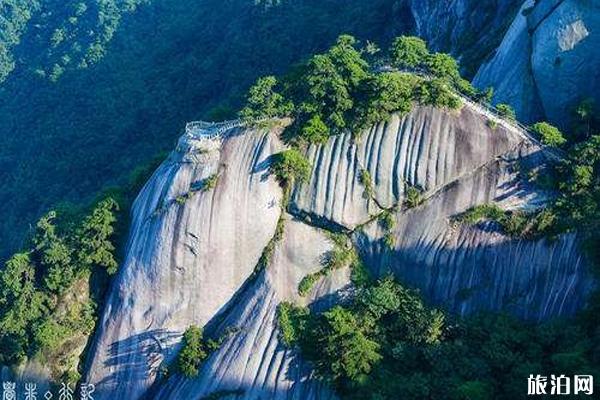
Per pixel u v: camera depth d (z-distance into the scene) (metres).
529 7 59.81
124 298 53.94
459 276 50.25
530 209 49.84
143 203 55.91
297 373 48.47
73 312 55.94
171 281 52.84
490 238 50.00
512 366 44.19
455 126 52.03
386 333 48.59
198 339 51.28
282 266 51.97
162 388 51.47
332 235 52.50
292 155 52.41
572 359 41.75
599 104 54.03
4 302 57.59
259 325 50.50
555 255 48.28
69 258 56.97
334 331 47.44
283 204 53.44
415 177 51.91
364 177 52.44
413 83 53.56
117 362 53.22
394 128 52.81
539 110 56.25
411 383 44.03
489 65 61.59
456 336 47.44
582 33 55.31
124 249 56.06
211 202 52.78
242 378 49.28
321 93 54.25
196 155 54.16
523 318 48.44
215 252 52.41
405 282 51.00
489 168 51.25
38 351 55.00
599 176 49.19
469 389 42.16
